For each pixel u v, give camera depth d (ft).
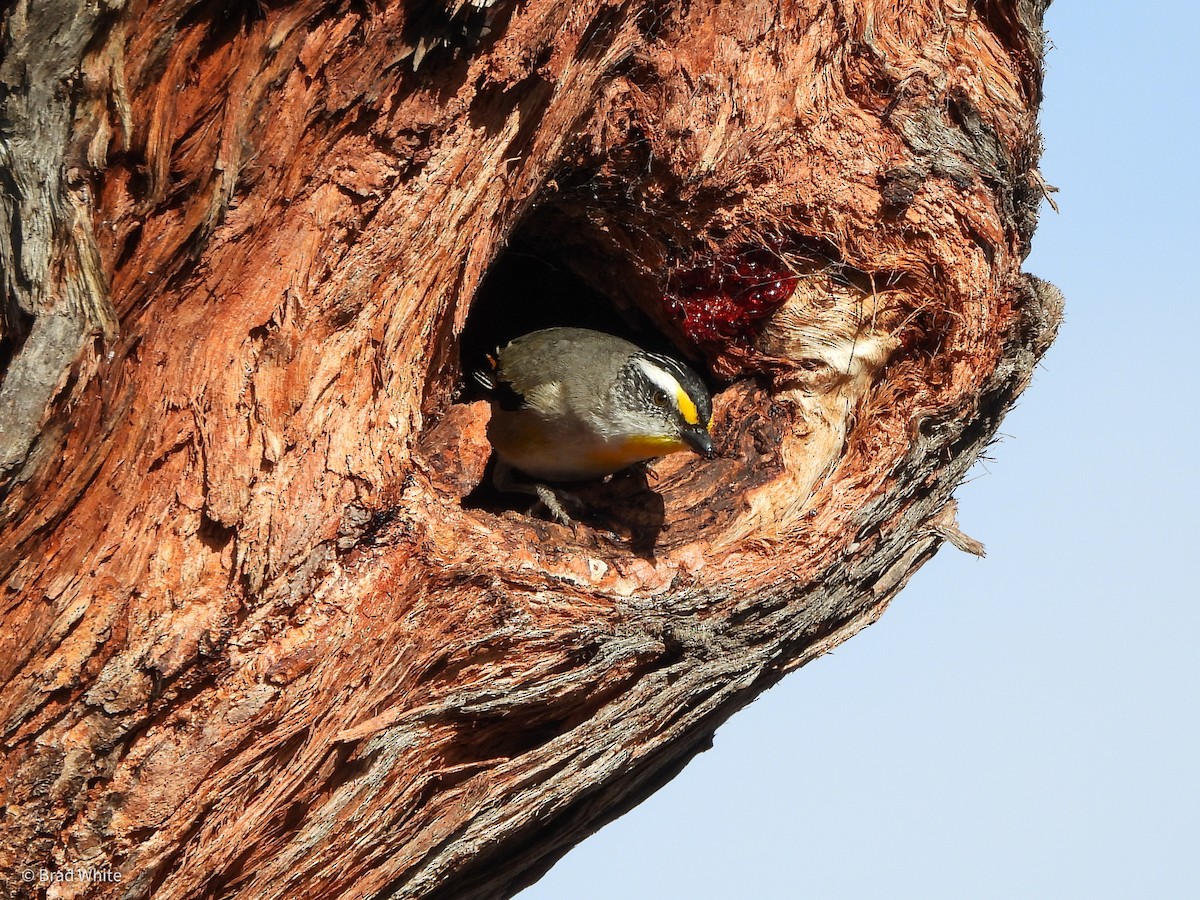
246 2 24.93
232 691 26.23
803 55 38.22
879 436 38.14
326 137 27.71
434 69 28.60
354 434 28.73
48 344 24.32
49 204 23.98
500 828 31.91
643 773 37.09
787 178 38.32
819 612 36.88
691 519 36.37
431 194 29.73
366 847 29.60
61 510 25.45
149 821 25.71
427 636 29.09
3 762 25.04
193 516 26.53
